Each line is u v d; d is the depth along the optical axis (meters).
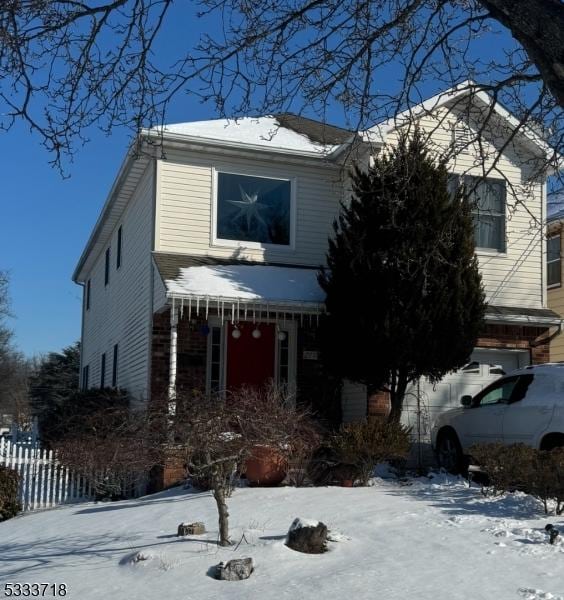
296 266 15.77
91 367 24.98
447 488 11.01
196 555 7.61
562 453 9.05
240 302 13.48
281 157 15.78
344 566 7.08
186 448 7.98
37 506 13.59
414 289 12.66
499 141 15.88
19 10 7.81
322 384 15.34
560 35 5.64
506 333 15.54
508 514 8.95
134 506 11.31
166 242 15.12
